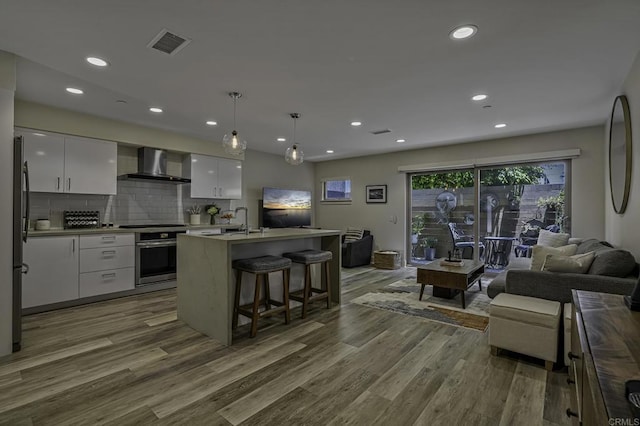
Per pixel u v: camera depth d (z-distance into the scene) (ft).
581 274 8.49
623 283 7.79
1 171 8.26
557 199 16.63
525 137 17.04
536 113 13.16
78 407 6.24
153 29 7.11
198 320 10.17
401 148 20.88
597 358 3.01
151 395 6.65
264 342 9.34
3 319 8.34
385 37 7.43
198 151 17.98
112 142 14.58
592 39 7.49
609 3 6.15
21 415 5.99
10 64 8.24
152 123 15.05
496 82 10.02
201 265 10.05
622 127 9.89
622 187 10.03
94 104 12.48
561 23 6.84
